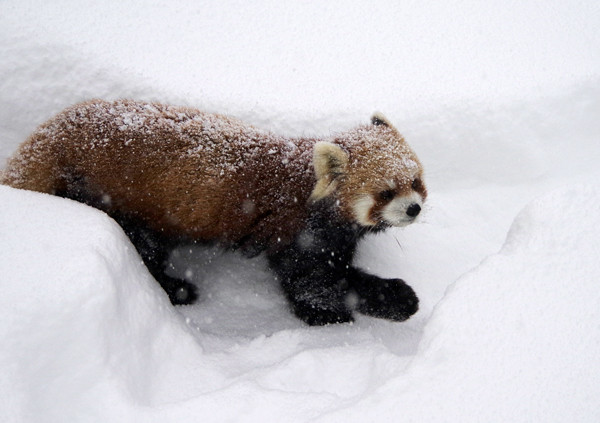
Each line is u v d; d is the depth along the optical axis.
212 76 4.43
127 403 2.24
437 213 4.11
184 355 2.75
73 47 4.34
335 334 3.32
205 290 3.76
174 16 4.91
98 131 3.30
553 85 4.39
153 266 3.55
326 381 2.58
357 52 4.79
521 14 5.23
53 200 3.01
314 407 2.24
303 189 3.31
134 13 4.84
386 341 3.21
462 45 4.86
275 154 3.40
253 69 4.54
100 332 2.32
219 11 5.07
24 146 3.42
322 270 3.56
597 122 4.33
